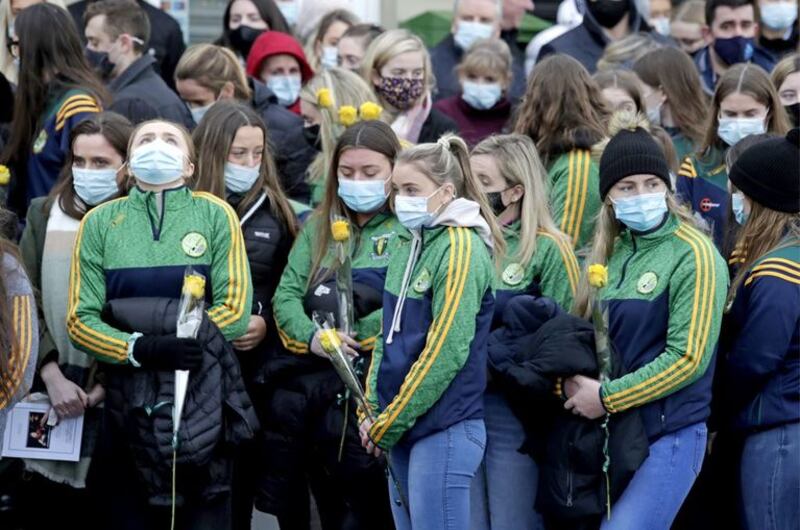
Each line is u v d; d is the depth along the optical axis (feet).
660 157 33.99
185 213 36.37
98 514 37.01
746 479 34.63
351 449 37.65
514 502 36.22
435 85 55.11
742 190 35.14
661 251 33.99
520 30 69.82
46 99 44.01
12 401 34.35
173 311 35.45
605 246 35.19
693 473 33.88
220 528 36.19
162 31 57.00
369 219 38.60
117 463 36.35
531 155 37.42
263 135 39.47
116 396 35.60
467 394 33.50
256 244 39.09
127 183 38.45
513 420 36.09
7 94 47.96
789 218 34.73
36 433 38.75
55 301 38.99
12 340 33.76
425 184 33.45
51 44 43.88
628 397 33.14
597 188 39.96
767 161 34.76
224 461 35.86
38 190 43.93
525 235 36.96
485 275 33.27
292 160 46.29
